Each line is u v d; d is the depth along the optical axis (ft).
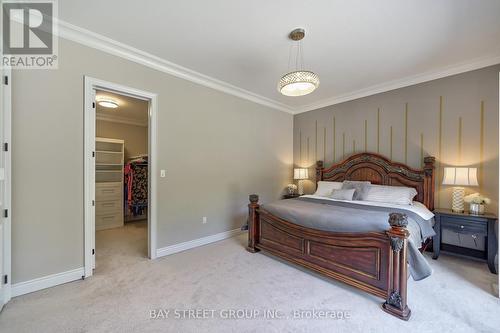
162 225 10.39
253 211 10.77
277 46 8.96
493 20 7.30
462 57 9.75
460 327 5.63
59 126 7.72
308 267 8.40
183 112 11.21
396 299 6.11
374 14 7.06
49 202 7.52
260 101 15.12
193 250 11.09
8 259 6.62
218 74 11.53
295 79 7.65
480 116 10.12
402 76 11.72
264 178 15.48
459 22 7.42
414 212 9.10
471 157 10.33
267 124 15.72
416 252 6.43
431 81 11.44
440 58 9.84
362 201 11.48
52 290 7.29
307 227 8.59
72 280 7.91
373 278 6.73
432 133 11.42
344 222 7.62
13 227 6.86
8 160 6.61
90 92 8.38
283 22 7.50
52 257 7.56
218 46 9.01
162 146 10.43
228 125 13.29
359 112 14.15
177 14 7.15
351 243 7.22
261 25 7.67
